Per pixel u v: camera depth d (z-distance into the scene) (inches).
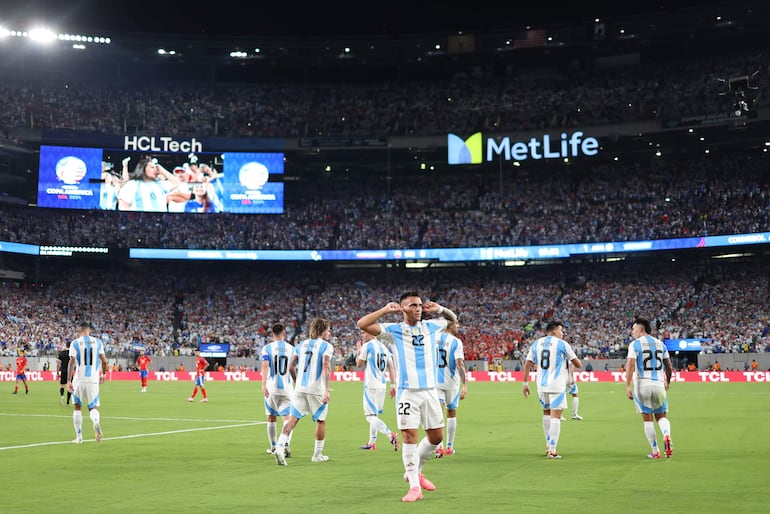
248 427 877.2
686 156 2696.9
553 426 585.3
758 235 2319.1
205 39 2783.0
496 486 446.6
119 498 412.5
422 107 2817.4
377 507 381.4
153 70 3034.0
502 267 2765.7
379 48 2812.5
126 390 1813.5
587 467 528.1
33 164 2650.1
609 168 2785.4
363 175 2928.2
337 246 2696.9
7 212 2618.1
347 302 2704.2
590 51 2783.0
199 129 2748.5
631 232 2514.8
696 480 464.4
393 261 2812.5
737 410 1099.9
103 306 2650.1
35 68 2775.6
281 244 2699.3
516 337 2452.0
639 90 2637.8
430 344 413.7
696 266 2581.2
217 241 2699.3
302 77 3107.8
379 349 657.6
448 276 2783.0
